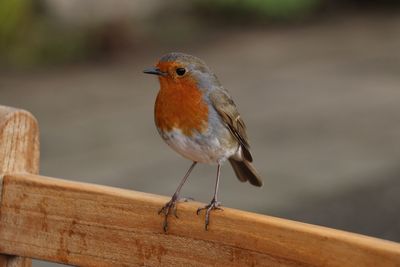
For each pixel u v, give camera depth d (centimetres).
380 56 1998
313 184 1226
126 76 1848
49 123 1512
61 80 1809
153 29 2183
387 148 1384
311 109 1603
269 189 1201
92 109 1603
